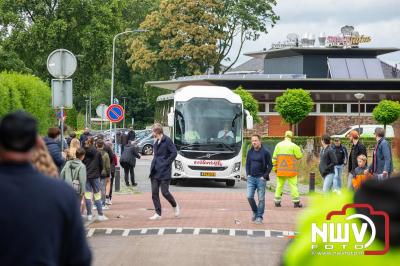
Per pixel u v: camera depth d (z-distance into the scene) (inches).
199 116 1325.0
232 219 778.8
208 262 511.5
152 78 3361.2
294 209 902.4
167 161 773.9
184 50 3184.1
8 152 185.0
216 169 1312.7
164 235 653.3
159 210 776.3
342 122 2844.5
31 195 181.9
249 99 2388.0
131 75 4030.5
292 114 2415.1
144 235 655.8
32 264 178.5
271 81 2824.8
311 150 1931.6
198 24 3218.5
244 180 1519.4
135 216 806.5
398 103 2598.4
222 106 1331.2
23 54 2586.1
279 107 2428.6
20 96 1253.1
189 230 687.7
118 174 1176.2
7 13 2541.8
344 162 898.1
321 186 1358.3
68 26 2566.4
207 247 582.2
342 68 2960.1
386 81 2807.6
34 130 187.9
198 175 1311.5
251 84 2827.3
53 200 183.2
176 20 3211.1
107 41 2583.7
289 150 922.1
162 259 525.3
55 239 182.2
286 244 135.0
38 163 288.2
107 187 941.2
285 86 2849.4
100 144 856.9
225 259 524.4
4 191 181.3
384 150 723.4
